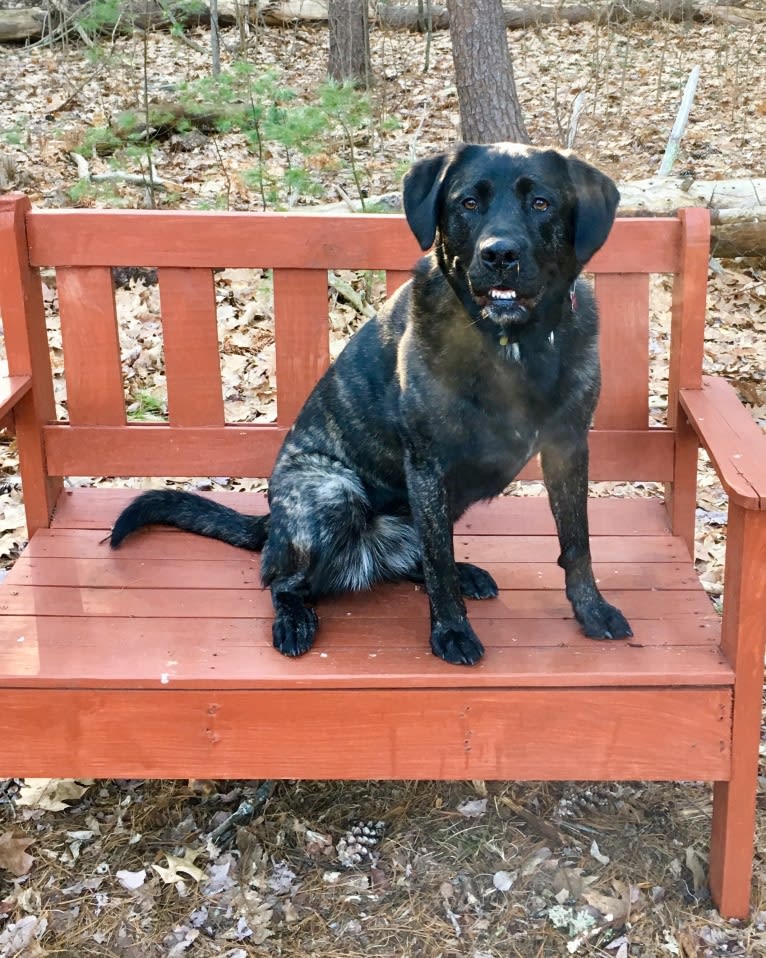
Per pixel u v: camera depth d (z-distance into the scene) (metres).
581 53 11.46
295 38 11.61
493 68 7.03
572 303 2.28
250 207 6.72
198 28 11.96
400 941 2.24
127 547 2.78
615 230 2.73
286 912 2.32
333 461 2.65
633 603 2.44
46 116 8.88
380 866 2.46
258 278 5.58
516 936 2.25
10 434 4.41
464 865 2.45
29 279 2.80
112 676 2.12
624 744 2.16
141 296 5.40
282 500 2.60
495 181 2.15
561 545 2.37
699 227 2.65
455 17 6.97
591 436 2.84
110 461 2.93
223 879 2.42
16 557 3.63
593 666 2.14
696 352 2.72
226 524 2.80
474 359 2.21
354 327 5.27
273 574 2.53
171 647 2.25
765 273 5.97
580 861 2.45
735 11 12.45
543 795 2.68
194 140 7.98
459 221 2.20
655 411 4.58
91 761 2.19
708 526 3.84
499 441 2.30
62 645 2.26
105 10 8.28
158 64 10.52
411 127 9.21
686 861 2.43
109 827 2.60
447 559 2.27
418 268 2.41
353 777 2.20
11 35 11.15
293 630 2.26
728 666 2.13
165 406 4.58
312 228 2.77
